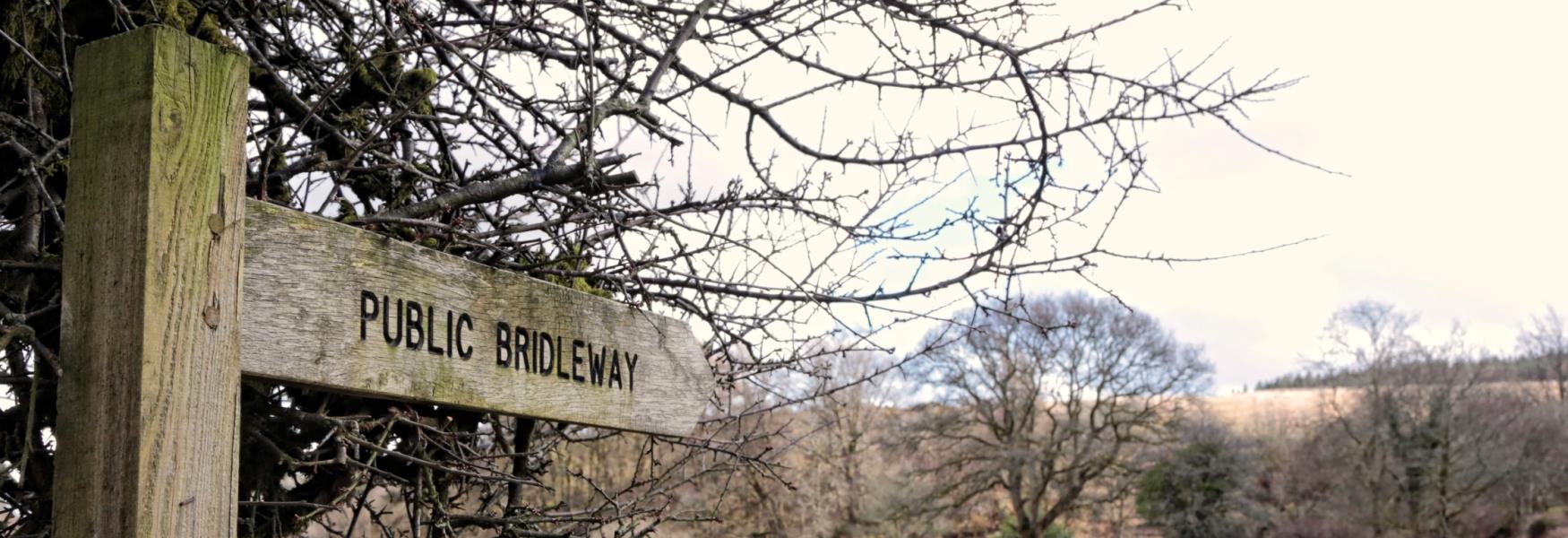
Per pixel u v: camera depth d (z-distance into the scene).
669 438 3.45
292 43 3.33
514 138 3.45
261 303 1.66
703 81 3.49
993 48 3.37
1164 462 32.97
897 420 28.66
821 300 3.35
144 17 2.86
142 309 1.43
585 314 2.51
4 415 2.34
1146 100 3.29
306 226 1.76
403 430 2.59
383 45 3.24
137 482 1.40
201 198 1.52
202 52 1.54
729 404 3.73
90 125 1.50
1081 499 30.81
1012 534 30.22
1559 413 37.66
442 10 3.44
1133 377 29.64
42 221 2.56
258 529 2.62
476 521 2.87
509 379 2.23
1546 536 33.91
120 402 1.43
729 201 3.36
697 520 3.56
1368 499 34.91
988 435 31.14
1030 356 29.34
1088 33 3.34
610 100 3.08
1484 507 35.84
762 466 3.91
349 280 1.85
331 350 1.79
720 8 3.54
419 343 2.00
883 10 3.43
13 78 2.78
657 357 2.78
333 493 2.70
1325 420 38.44
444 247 2.65
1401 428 35.00
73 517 1.43
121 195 1.47
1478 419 34.81
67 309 1.48
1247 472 33.25
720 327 3.40
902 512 26.91
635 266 2.95
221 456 1.53
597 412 2.52
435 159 3.52
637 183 2.71
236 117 1.58
